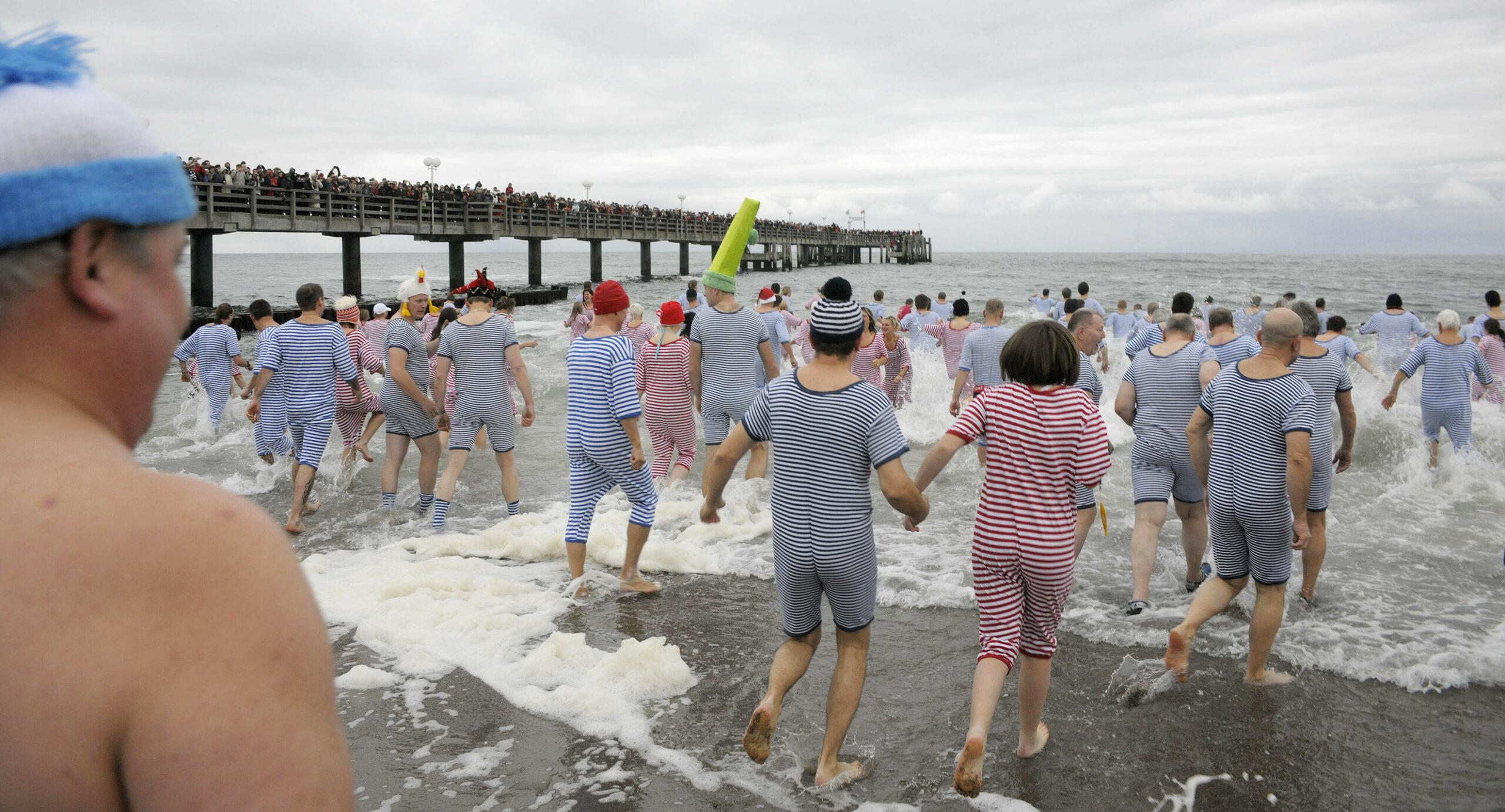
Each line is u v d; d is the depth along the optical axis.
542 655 4.17
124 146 0.68
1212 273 71.81
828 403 3.09
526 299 31.34
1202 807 3.08
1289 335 3.81
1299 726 3.61
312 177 27.64
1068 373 3.19
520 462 8.78
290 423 6.54
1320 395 4.89
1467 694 3.85
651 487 5.15
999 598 3.21
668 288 44.94
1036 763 3.35
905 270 75.75
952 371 10.76
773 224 63.56
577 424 4.99
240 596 0.63
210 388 9.52
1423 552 5.74
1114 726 3.62
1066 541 3.18
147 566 0.61
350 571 5.47
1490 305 11.70
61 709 0.59
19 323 0.65
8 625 0.59
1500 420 9.26
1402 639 4.38
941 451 3.26
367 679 4.00
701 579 5.43
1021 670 3.36
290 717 0.64
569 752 3.44
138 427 0.74
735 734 3.58
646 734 3.56
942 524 6.52
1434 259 160.62
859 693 3.21
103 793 0.61
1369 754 3.40
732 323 7.00
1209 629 4.56
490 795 3.15
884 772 3.30
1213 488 3.97
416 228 31.22
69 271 0.65
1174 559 5.69
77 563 0.60
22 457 0.62
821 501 3.10
